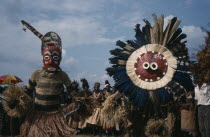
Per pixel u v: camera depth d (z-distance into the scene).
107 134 10.09
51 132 5.45
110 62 7.32
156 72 7.02
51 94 5.66
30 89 5.80
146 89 7.03
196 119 8.58
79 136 9.43
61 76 5.90
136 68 7.13
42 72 5.74
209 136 6.46
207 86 6.45
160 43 7.18
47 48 5.77
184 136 9.29
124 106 7.21
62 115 5.73
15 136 8.65
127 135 7.32
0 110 8.87
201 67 5.12
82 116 6.20
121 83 7.15
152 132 7.10
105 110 7.32
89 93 9.27
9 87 5.74
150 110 7.12
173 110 8.55
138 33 7.32
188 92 8.45
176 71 7.04
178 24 7.19
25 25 5.92
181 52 7.11
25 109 5.66
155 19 7.24
